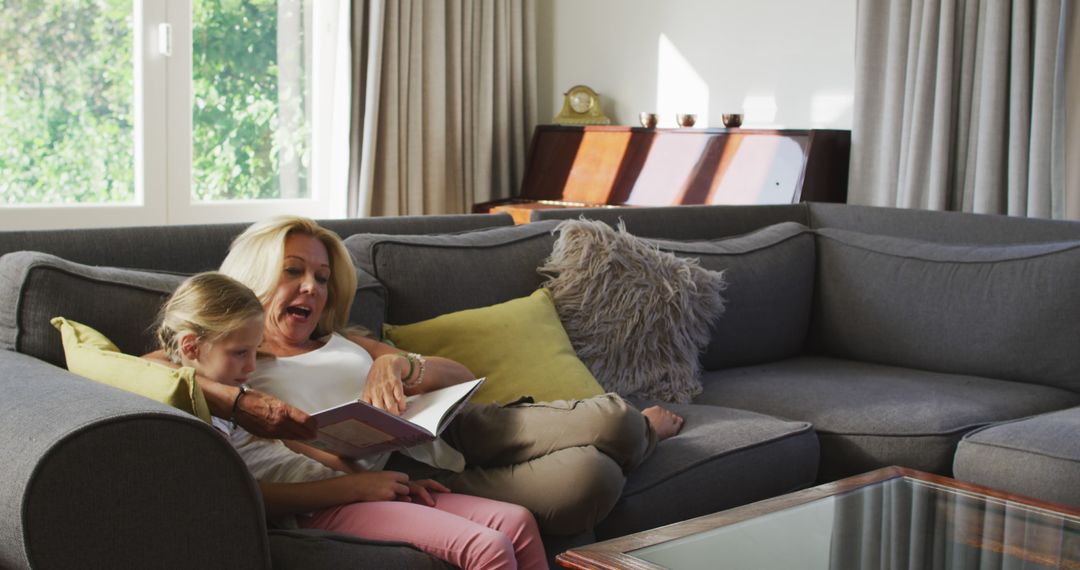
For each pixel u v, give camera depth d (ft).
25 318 5.74
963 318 9.20
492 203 15.23
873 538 5.16
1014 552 5.05
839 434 7.74
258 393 5.10
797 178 13.02
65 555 3.98
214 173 14.39
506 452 6.18
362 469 5.88
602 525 6.15
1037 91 11.78
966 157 12.64
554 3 17.24
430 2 15.60
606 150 15.10
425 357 6.59
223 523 4.37
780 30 14.66
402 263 7.68
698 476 6.64
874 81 13.23
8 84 12.46
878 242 10.03
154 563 4.18
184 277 6.56
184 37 13.71
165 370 4.77
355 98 15.07
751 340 9.54
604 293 8.26
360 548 4.92
